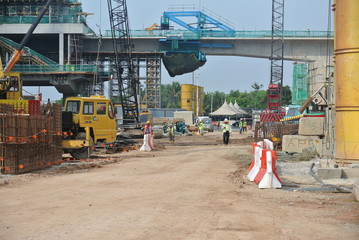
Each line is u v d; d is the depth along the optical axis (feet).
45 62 239.50
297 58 274.16
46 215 24.80
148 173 48.03
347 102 48.70
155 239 19.42
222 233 20.63
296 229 21.72
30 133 48.96
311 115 63.77
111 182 40.16
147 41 276.41
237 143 120.06
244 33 273.33
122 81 194.39
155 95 277.44
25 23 247.91
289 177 43.73
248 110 407.23
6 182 39.45
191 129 214.28
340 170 42.16
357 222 23.52
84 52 265.75
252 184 39.04
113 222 22.89
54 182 40.57
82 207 27.40
